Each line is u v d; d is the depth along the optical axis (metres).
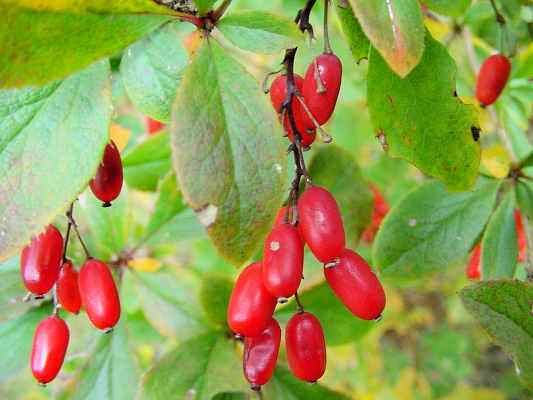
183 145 0.10
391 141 0.13
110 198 0.13
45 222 0.11
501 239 0.16
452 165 0.13
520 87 0.19
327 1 0.12
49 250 0.13
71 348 0.18
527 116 0.20
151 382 0.15
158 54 0.12
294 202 0.12
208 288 0.15
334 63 0.12
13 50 0.10
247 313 0.12
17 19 0.10
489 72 0.16
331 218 0.12
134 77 0.12
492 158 0.18
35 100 0.11
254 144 0.11
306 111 0.12
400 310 0.36
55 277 0.13
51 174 0.11
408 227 0.16
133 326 0.20
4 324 0.17
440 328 0.38
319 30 0.20
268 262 0.11
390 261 0.16
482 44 0.20
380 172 0.25
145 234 0.17
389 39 0.11
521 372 0.12
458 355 0.38
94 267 0.13
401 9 0.11
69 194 0.11
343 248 0.12
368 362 0.30
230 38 0.12
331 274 0.12
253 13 0.12
